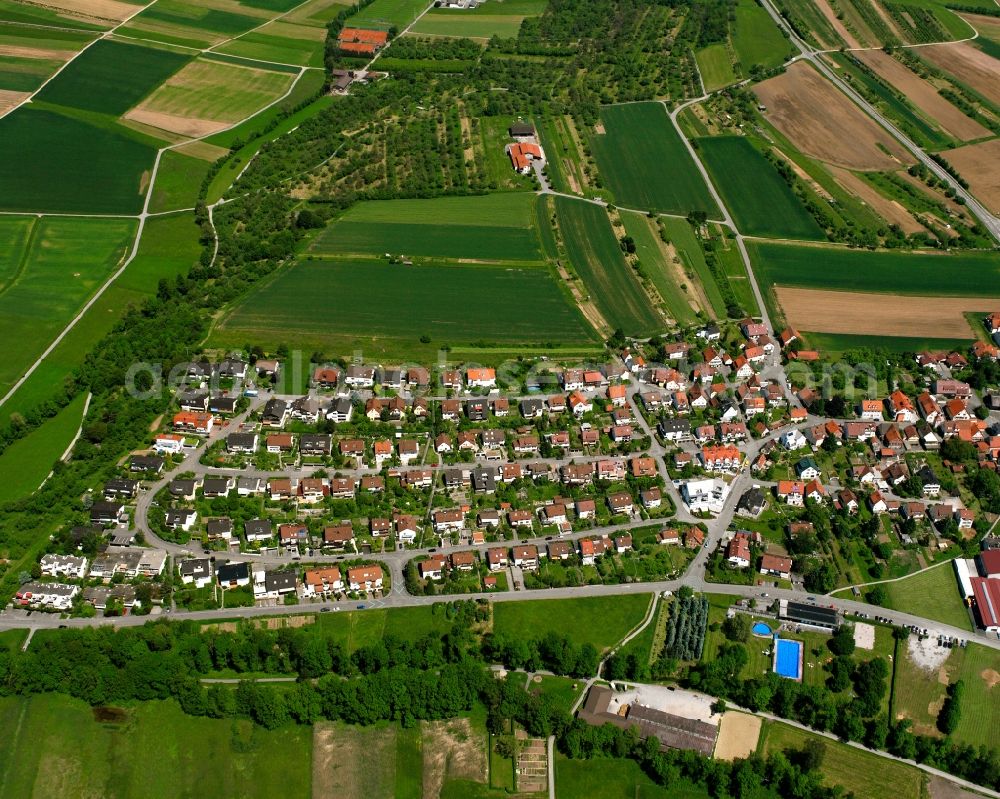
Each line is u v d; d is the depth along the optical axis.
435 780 185.62
